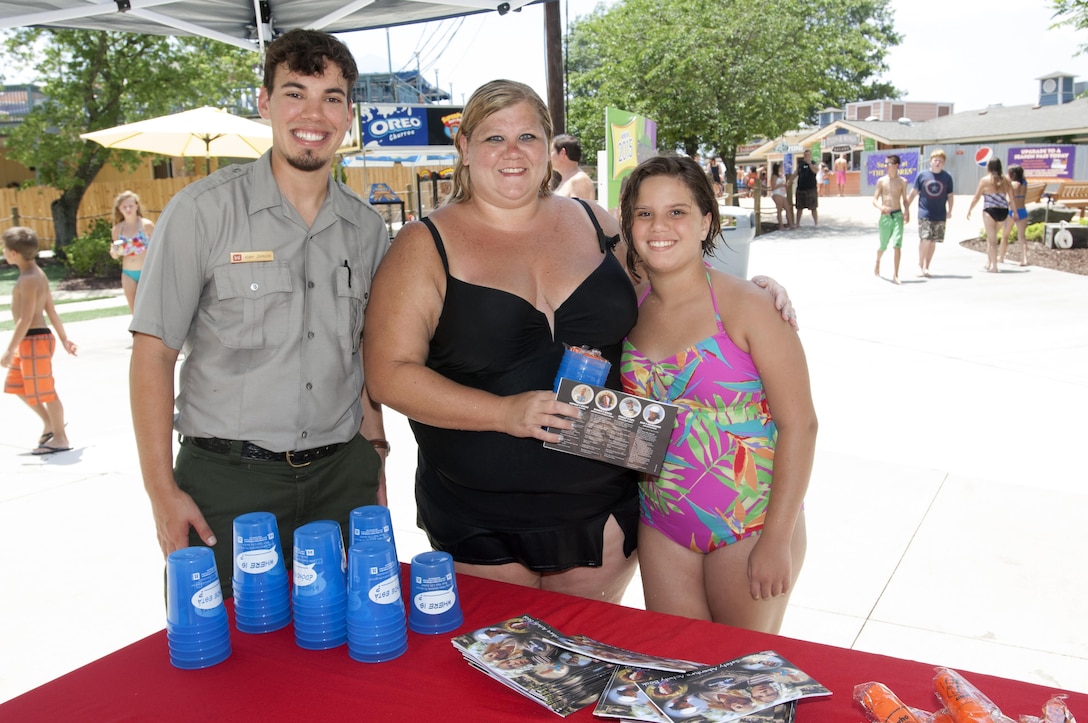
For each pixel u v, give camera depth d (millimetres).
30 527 4426
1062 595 3439
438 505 2467
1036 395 6262
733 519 2258
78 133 19781
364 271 2455
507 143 2254
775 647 1648
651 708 1403
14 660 3176
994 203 12758
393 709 1462
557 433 2049
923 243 12586
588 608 1839
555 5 9211
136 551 4125
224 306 2260
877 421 5746
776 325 2168
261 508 2336
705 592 2406
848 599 3473
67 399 7195
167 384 2219
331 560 1680
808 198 22328
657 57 21500
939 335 8398
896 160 12016
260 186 2277
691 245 2197
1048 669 2947
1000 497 4410
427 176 16438
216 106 21391
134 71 19938
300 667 1614
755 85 21219
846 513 4293
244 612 1759
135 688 1553
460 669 1595
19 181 28641
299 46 2195
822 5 25141
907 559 3791
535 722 1412
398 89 32406
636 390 2352
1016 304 9961
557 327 2309
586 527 2391
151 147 10625
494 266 2293
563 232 2432
